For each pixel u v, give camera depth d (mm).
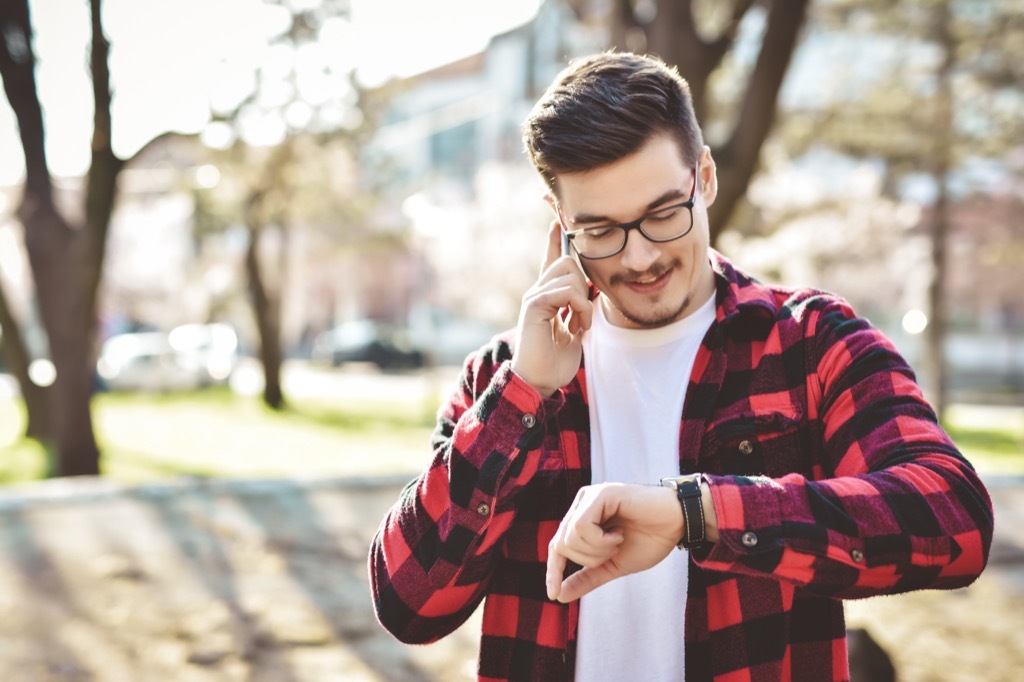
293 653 3867
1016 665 3797
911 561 1020
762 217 15617
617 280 1227
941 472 1062
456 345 35000
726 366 1259
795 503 1023
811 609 1203
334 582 4781
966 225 15812
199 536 5656
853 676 3455
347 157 15875
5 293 12703
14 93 6559
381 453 12070
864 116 13547
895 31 13203
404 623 1239
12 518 6066
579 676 1231
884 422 1140
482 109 35062
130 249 32938
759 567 1011
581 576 1050
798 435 1222
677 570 1236
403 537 1231
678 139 1190
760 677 1162
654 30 6125
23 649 3850
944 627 4250
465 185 35344
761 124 6230
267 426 15180
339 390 22781
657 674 1217
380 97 15125
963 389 25391
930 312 15789
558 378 1219
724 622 1180
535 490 1276
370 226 19672
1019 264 17938
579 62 1238
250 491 6922
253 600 4500
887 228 17391
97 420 16000
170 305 33031
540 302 1200
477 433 1185
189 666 3717
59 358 8859
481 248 21734
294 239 25156
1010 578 4945
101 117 6645
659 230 1190
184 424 15422
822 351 1230
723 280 1314
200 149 15422
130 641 3971
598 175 1169
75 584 4711
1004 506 6645
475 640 4059
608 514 1019
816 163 18547
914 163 13789
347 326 32031
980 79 13203
